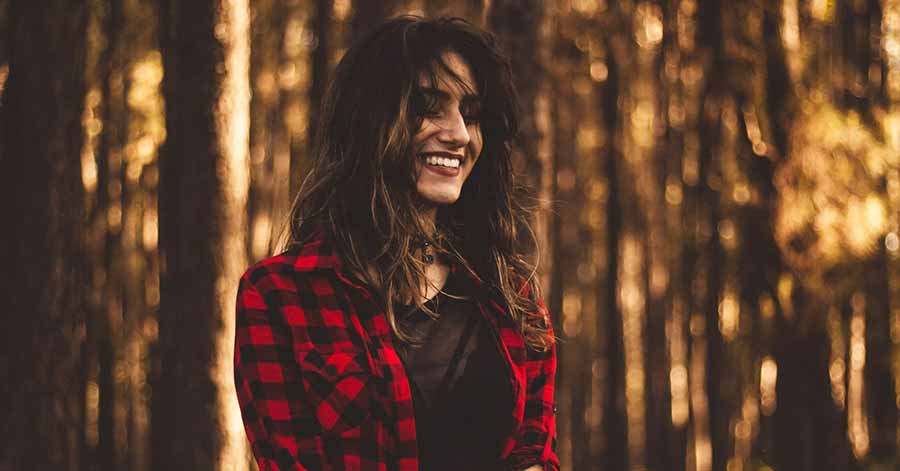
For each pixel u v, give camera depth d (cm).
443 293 186
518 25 467
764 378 1040
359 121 183
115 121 1006
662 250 1330
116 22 962
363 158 182
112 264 1088
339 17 811
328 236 182
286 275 178
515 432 186
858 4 984
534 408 198
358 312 179
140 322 1134
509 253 201
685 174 1188
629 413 1516
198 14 537
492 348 185
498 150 200
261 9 1112
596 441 1416
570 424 1244
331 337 177
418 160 185
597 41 1188
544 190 461
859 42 984
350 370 173
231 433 538
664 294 1352
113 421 1112
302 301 178
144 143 1013
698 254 1010
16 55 563
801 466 864
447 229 201
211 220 536
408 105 182
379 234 183
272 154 1111
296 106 1126
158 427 722
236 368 179
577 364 1349
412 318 182
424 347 180
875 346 948
